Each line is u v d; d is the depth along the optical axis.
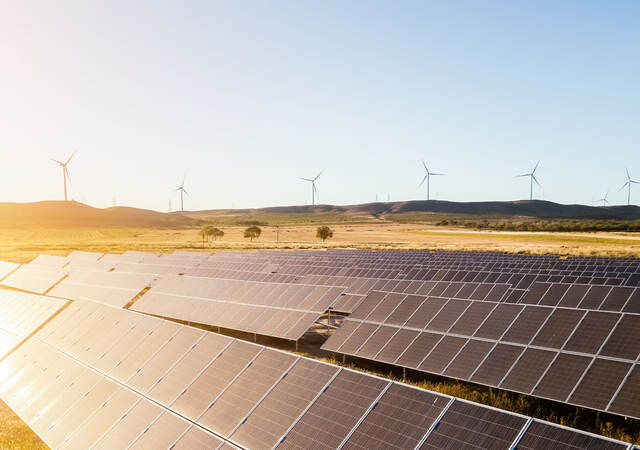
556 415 16.02
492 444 8.72
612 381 13.81
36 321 26.44
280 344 26.86
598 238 129.75
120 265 55.28
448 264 51.66
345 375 11.84
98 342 20.00
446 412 9.73
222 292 32.47
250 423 11.62
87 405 15.36
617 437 13.82
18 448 14.48
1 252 106.69
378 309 23.22
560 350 15.88
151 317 19.83
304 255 68.50
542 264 50.00
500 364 16.42
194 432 11.98
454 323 19.72
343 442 10.05
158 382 15.02
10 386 19.75
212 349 15.56
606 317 16.53
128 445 12.54
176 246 126.31
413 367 18.20
